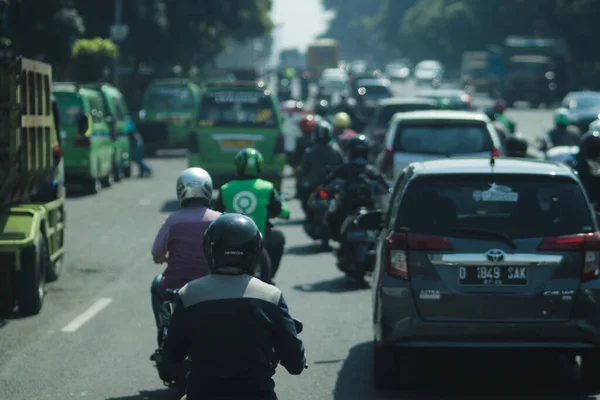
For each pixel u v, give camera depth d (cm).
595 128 7619
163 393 1792
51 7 7912
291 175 6425
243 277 1070
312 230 3509
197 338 1044
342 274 3059
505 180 1741
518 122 12069
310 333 2270
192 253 1666
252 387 1034
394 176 3556
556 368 1966
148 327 2339
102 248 3562
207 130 4806
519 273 1691
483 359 2047
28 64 2569
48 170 2856
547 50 16550
